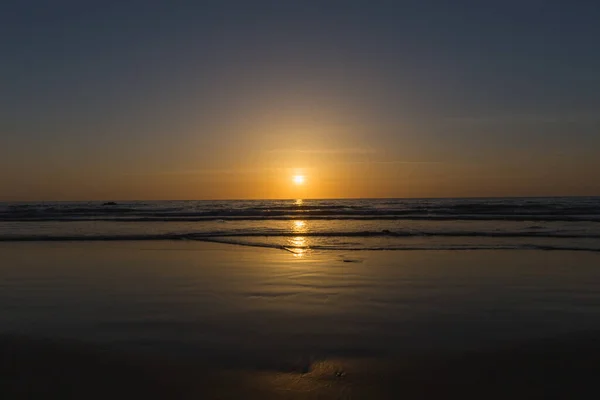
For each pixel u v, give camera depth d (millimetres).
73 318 8219
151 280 11422
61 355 6461
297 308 8883
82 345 6848
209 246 17703
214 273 12273
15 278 11758
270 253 15789
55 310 8742
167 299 9555
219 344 6926
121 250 16609
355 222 29812
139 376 5805
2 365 6117
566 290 10281
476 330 7527
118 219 33531
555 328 7590
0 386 5543
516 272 12305
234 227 26109
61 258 14852
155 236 20906
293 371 5961
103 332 7449
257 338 7188
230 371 5961
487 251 15992
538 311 8633
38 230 24297
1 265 13656
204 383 5621
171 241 19391
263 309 8820
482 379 5688
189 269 12859
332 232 22328
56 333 7387
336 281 11258
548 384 5527
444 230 23141
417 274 12078
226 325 7848
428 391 5402
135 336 7262
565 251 15844
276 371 5961
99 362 6227
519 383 5566
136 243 18734
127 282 11211
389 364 6156
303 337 7230
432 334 7352
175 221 31672
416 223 28344
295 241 19172
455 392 5371
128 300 9484
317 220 32156
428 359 6305
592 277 11633
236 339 7145
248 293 10078
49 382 5648
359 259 14438
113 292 10188
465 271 12469
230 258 14719
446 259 14391
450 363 6164
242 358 6379
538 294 9938
